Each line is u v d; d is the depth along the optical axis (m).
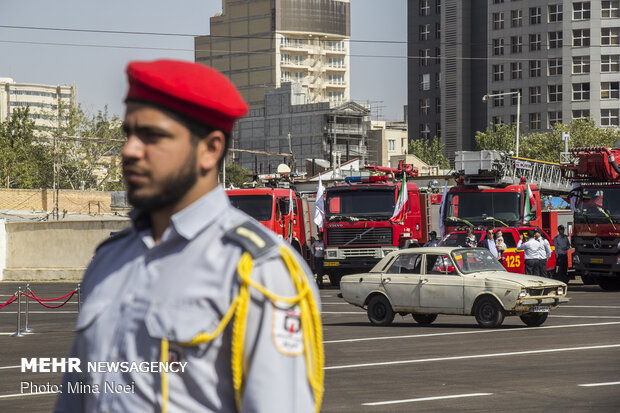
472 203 37.12
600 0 136.88
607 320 24.30
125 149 3.05
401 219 39.84
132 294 3.09
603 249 36.84
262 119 196.50
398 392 13.50
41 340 22.05
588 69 137.62
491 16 146.88
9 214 74.69
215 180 3.18
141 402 3.00
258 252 2.98
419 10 170.12
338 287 41.47
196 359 2.97
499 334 21.17
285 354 2.94
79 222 50.81
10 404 13.05
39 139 102.38
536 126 142.12
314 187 66.56
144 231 3.24
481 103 154.88
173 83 3.00
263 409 2.90
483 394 13.24
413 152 158.75
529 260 34.34
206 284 3.00
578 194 37.69
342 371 15.77
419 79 170.12
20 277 50.94
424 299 23.12
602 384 13.99
